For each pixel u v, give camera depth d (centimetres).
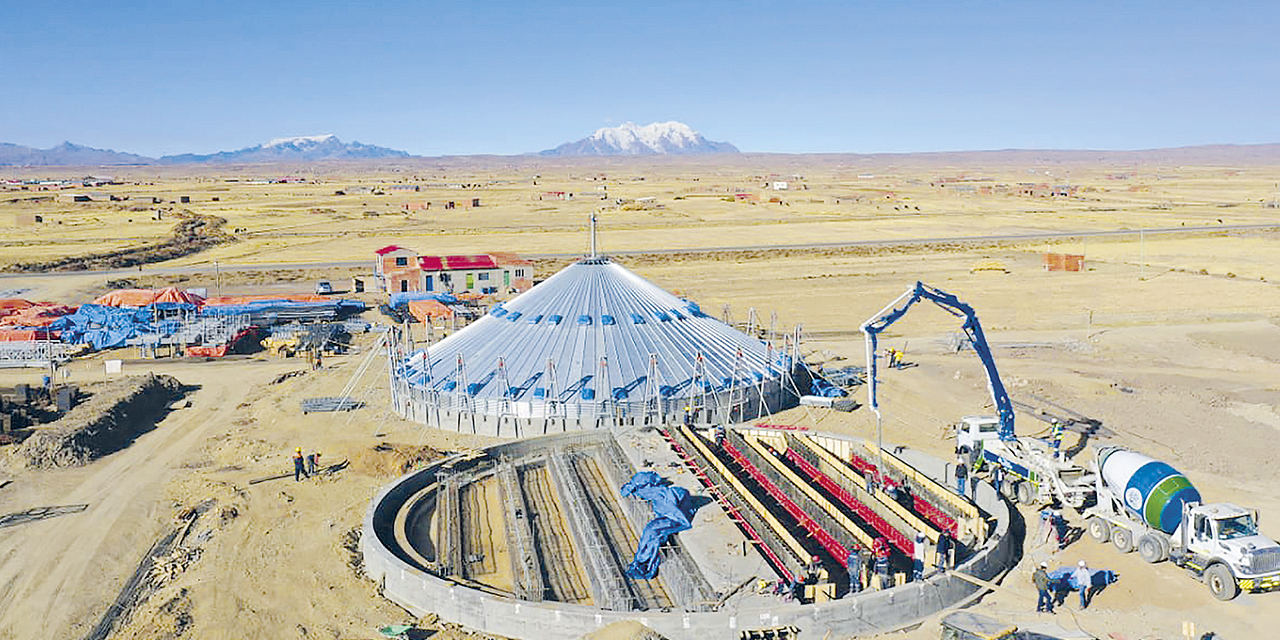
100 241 16000
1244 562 3103
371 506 3906
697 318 6188
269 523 4019
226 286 11569
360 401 6109
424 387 5572
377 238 17000
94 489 4503
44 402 5934
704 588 3091
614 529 3872
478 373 5597
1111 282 11019
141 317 8594
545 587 3366
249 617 3142
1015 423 5453
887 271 12212
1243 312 9006
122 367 7188
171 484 4578
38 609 3269
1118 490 3597
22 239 16375
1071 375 6631
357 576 3494
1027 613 3075
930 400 6016
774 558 3344
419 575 3238
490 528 3975
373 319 9288
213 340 7956
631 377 5459
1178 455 4800
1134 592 3225
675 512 3656
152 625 3077
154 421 5753
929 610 3056
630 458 4531
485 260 10950
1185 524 3328
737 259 13575
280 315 9012
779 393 5891
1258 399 5922
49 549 3784
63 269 12938
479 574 3481
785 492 4144
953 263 13000
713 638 2842
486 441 5241
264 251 15212
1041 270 12112
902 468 4353
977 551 3450
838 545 3553
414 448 4984
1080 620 3023
